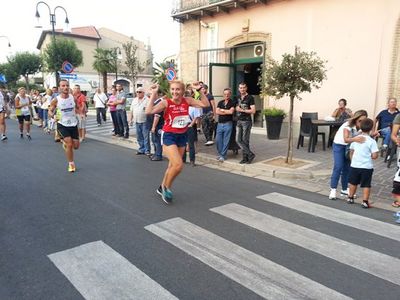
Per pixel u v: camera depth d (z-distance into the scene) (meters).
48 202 5.48
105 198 5.69
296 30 11.68
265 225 4.61
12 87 49.81
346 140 5.43
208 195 5.93
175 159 5.27
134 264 3.53
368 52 10.02
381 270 3.47
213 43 14.66
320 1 10.91
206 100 5.55
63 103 7.29
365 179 5.29
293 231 4.42
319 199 5.79
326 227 4.57
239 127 7.93
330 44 10.84
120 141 12.31
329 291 3.09
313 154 9.17
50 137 13.51
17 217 4.84
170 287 3.13
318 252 3.84
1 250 3.85
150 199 5.66
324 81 11.09
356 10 10.12
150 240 4.10
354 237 4.26
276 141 11.27
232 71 14.20
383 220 4.85
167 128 5.37
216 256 3.72
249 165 7.84
